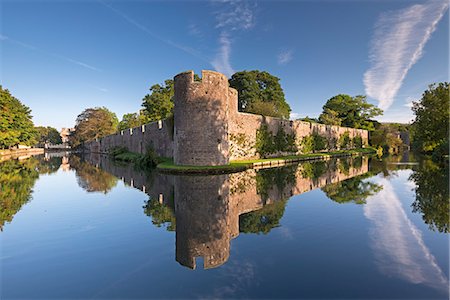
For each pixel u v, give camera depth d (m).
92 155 50.38
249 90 44.56
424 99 23.36
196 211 8.10
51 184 14.16
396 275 4.20
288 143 31.84
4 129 46.03
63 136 108.38
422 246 5.30
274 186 11.96
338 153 36.41
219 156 18.03
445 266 4.48
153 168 21.58
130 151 39.22
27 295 3.81
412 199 9.30
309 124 36.38
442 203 8.66
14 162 30.42
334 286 3.88
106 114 67.44
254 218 7.30
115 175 17.84
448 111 21.48
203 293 3.79
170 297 3.71
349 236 5.89
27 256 5.12
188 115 17.78
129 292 3.85
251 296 3.66
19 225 7.05
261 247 5.36
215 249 5.32
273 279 4.12
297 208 8.29
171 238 5.97
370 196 9.88
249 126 26.42
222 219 7.27
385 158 30.69
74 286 4.05
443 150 21.95
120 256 5.08
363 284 3.95
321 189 11.31
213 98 17.75
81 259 4.96
